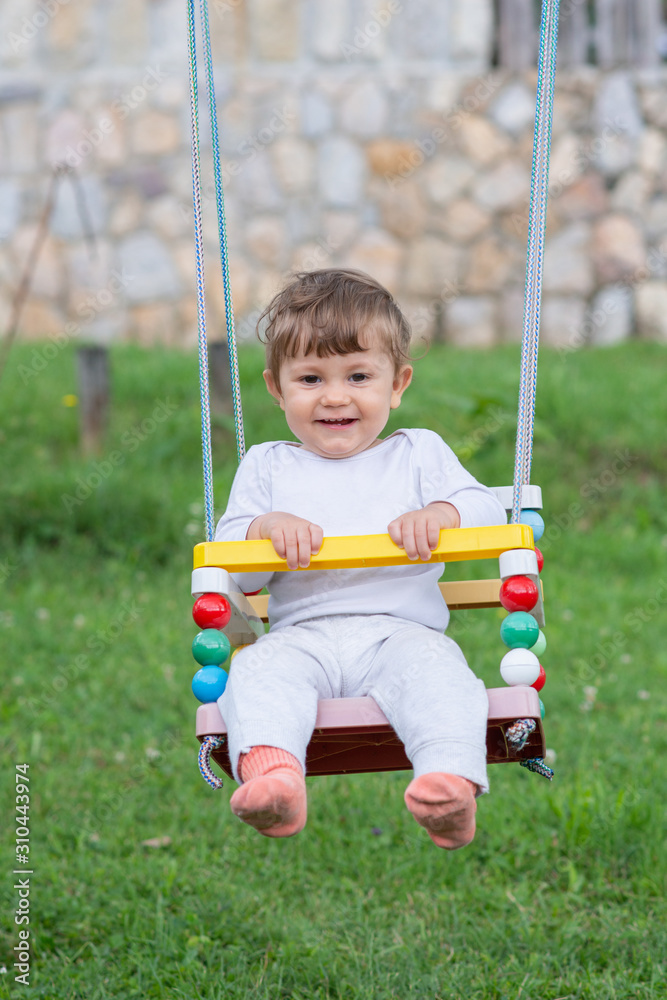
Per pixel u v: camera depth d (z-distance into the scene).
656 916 3.11
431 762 1.96
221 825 3.69
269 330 2.50
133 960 2.95
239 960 2.96
